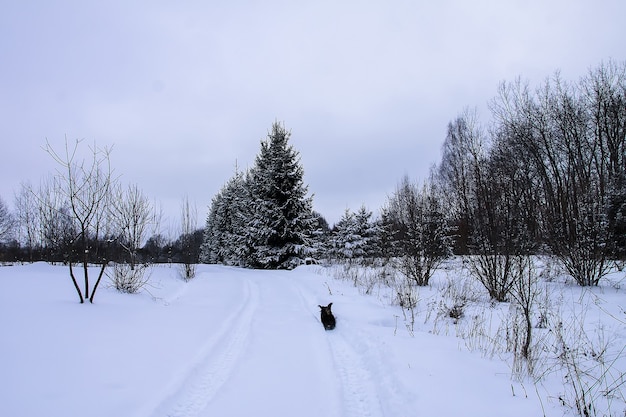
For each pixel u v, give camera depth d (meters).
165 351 5.37
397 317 8.20
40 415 3.22
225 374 4.91
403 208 20.72
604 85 18.03
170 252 22.25
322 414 3.85
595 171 17.50
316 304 9.91
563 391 3.96
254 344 6.28
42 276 10.95
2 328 5.18
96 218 8.17
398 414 3.64
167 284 13.53
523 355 4.91
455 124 31.88
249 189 30.08
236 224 33.00
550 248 10.59
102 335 5.65
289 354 5.80
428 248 12.30
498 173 10.48
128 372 4.43
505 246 9.09
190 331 6.62
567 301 7.92
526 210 9.43
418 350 5.43
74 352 4.79
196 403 4.04
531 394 3.85
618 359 4.80
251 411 3.88
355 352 5.98
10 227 36.00
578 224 9.27
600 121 17.94
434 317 8.31
